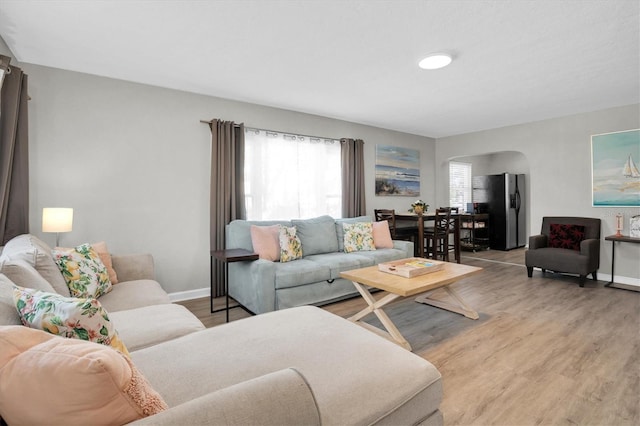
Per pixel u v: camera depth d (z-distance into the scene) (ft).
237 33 7.78
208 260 12.39
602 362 7.17
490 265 17.98
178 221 11.76
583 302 11.37
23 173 8.34
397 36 7.95
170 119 11.59
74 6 6.68
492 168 27.02
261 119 13.64
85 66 9.67
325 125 15.71
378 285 8.20
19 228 8.20
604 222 14.47
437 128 18.38
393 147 18.67
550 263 14.17
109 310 6.46
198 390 3.59
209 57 9.09
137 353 4.40
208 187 12.36
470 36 7.98
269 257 11.10
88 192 10.20
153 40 8.11
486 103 13.55
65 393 2.10
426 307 10.94
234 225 11.91
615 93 12.32
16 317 3.33
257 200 13.43
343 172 16.06
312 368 4.02
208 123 12.28
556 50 8.74
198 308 11.05
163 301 7.10
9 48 8.48
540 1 6.58
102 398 2.15
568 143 15.48
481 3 6.64
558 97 12.78
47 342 2.43
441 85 11.38
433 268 9.46
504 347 7.95
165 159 11.50
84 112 10.12
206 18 7.14
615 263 14.21
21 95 8.31
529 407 5.68
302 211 14.71
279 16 7.07
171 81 10.91
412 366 4.17
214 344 4.67
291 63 9.50
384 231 14.42
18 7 6.71
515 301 11.54
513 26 7.53
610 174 14.21
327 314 5.97
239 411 2.41
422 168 20.40
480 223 23.58
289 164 14.32
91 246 7.98
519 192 24.40
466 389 6.22
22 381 2.17
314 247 13.01
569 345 8.02
